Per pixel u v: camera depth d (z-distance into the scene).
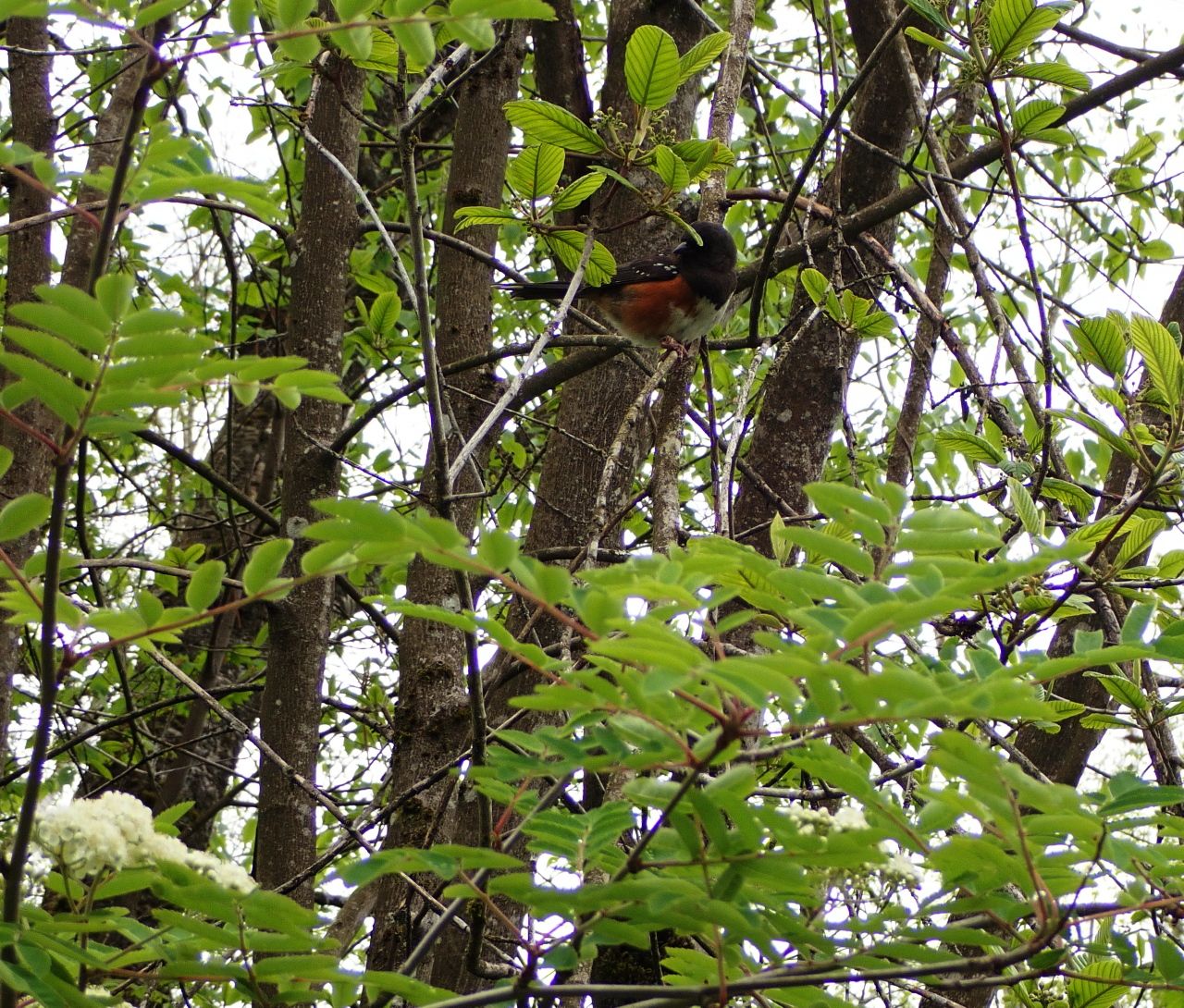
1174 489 3.26
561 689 1.90
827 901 2.33
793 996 2.41
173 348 1.78
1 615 3.83
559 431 5.62
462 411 5.64
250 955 2.21
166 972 2.11
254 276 8.40
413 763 5.09
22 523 2.11
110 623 2.06
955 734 1.78
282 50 2.27
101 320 1.74
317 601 5.37
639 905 2.07
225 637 7.69
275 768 5.23
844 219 5.62
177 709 8.44
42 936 1.96
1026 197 5.54
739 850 1.92
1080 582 3.28
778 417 6.14
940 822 2.08
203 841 7.76
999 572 1.92
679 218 3.66
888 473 5.25
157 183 1.96
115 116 3.94
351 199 5.66
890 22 5.19
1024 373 3.81
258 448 9.30
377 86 7.66
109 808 2.05
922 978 2.15
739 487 6.17
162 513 7.80
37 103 4.50
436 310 5.98
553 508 5.93
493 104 5.97
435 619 2.06
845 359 4.74
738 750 1.81
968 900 2.14
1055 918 1.92
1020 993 3.20
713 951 2.38
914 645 2.94
